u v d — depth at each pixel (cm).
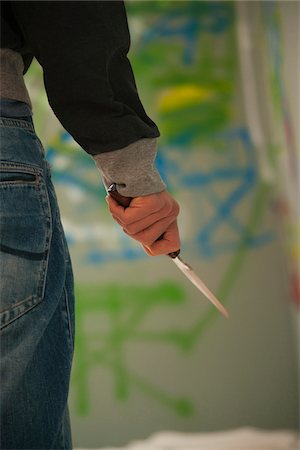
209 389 368
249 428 366
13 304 107
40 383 111
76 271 375
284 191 350
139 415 367
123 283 374
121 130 113
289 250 354
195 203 378
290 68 301
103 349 371
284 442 354
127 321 372
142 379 369
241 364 370
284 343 370
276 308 372
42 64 112
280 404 367
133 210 119
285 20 301
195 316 372
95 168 379
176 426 366
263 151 378
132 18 386
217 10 388
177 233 129
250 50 383
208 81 383
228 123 381
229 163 379
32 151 113
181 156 379
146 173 117
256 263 374
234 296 373
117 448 363
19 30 117
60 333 116
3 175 108
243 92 382
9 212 107
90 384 369
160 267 375
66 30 110
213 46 385
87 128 113
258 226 376
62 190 378
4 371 107
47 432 111
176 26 386
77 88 111
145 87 384
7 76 114
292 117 309
